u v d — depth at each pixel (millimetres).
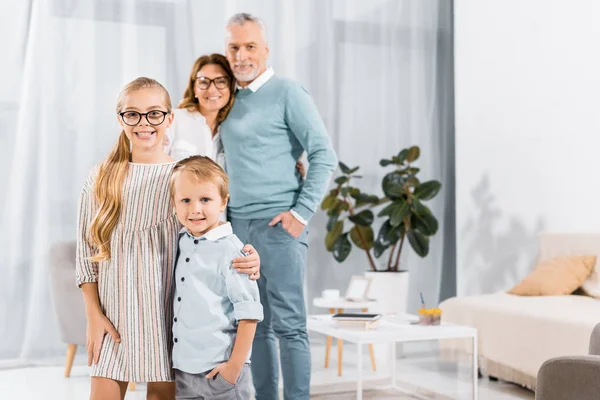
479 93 5066
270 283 2867
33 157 4457
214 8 4844
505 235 4809
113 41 4621
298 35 5082
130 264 1944
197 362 1899
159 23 4727
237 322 1967
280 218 2832
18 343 4395
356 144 5227
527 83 4648
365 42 5266
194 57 4785
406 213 4738
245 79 2891
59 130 4504
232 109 2949
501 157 4855
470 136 5145
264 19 4988
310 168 2865
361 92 5250
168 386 2043
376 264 5254
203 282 1928
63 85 4516
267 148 2883
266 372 2928
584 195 4227
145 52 4688
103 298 1965
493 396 3520
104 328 1941
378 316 3156
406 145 5355
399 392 3637
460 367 4297
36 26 4461
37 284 4430
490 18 4969
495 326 3695
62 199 4504
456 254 5367
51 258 3916
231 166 2930
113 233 1958
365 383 3846
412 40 5383
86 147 4551
